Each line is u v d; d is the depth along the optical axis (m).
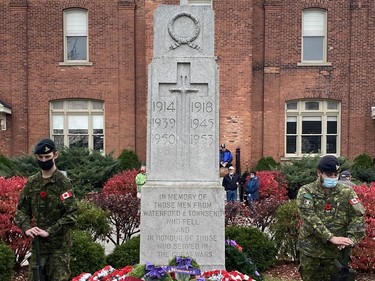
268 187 16.20
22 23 22.03
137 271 5.32
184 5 6.71
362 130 22.12
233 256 6.74
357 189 8.69
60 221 5.35
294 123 22.28
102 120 22.23
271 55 21.98
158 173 6.69
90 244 7.72
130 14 21.94
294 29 22.03
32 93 22.11
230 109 21.11
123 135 22.05
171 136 6.69
